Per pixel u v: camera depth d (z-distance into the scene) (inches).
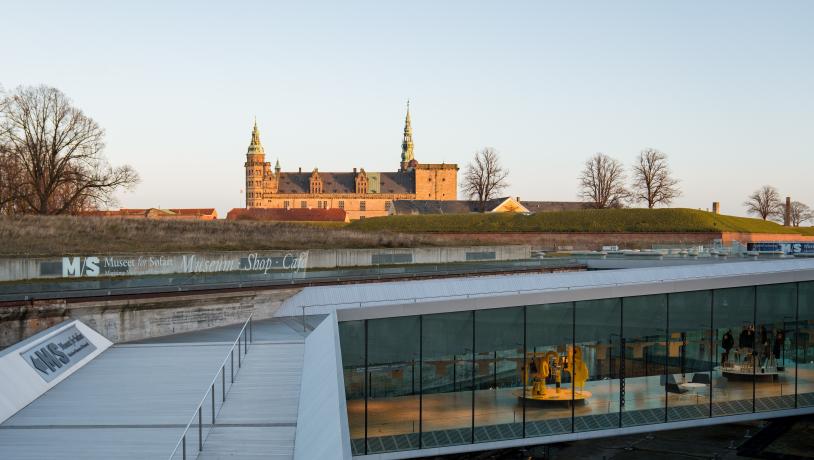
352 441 906.1
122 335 1002.1
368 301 1136.8
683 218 3233.3
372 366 914.7
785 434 1496.1
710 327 1116.5
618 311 1053.8
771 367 1158.3
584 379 1031.6
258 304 1164.5
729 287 1126.4
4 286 1029.2
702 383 1111.0
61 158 2667.3
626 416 1058.7
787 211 5295.3
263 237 2332.7
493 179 5123.0
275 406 684.1
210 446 591.8
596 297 1037.8
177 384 765.9
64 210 2635.3
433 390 943.7
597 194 4756.4
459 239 3206.2
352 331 906.7
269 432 620.1
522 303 990.4
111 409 690.8
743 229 3211.1
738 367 1136.8
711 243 2999.5
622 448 1408.7
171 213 7357.3
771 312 1161.4
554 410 1010.1
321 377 619.8
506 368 983.6
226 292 1131.9
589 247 3093.0
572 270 1919.3
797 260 1343.5
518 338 989.8
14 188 2438.5
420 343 936.9
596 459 1339.8
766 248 2610.7
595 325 1039.0
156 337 1023.0
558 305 1013.8
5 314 898.7
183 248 1973.4
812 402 1186.6
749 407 1140.5
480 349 970.1
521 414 992.2
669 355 1087.0
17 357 743.7
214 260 1248.2
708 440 1459.2
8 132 2593.5
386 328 920.3
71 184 2701.8
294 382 754.8
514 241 3193.9
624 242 3110.2
